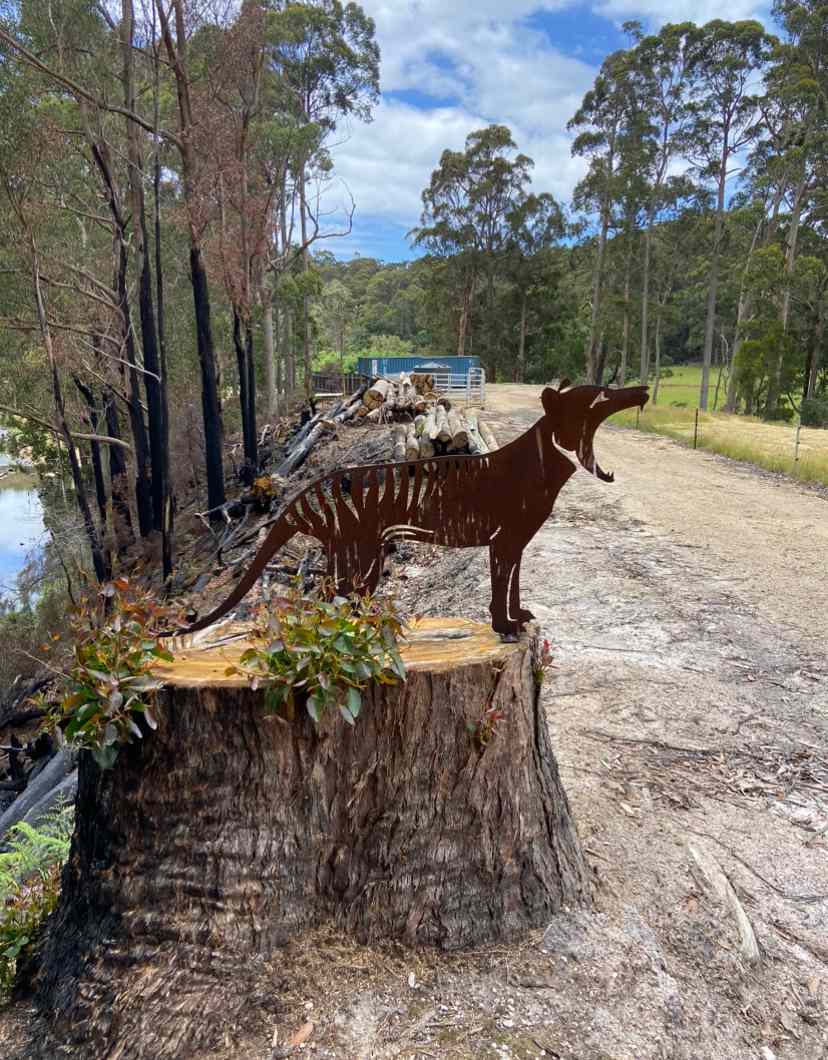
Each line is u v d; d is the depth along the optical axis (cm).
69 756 750
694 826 356
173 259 2142
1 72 1302
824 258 3688
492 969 253
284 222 2616
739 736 443
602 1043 231
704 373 3494
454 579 745
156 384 1545
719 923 292
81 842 256
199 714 233
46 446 2372
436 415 1319
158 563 1445
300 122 2600
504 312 5022
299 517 270
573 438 266
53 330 1499
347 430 1611
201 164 1524
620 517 1027
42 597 1583
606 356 4847
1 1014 249
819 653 572
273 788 239
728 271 3984
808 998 263
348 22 2675
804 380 3528
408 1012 235
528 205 4566
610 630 612
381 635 238
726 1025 247
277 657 230
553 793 291
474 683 253
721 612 658
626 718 461
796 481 1390
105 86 1484
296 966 240
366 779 247
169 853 240
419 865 255
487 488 272
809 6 3241
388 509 274
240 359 1762
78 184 1742
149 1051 223
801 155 3148
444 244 4791
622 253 4253
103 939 242
